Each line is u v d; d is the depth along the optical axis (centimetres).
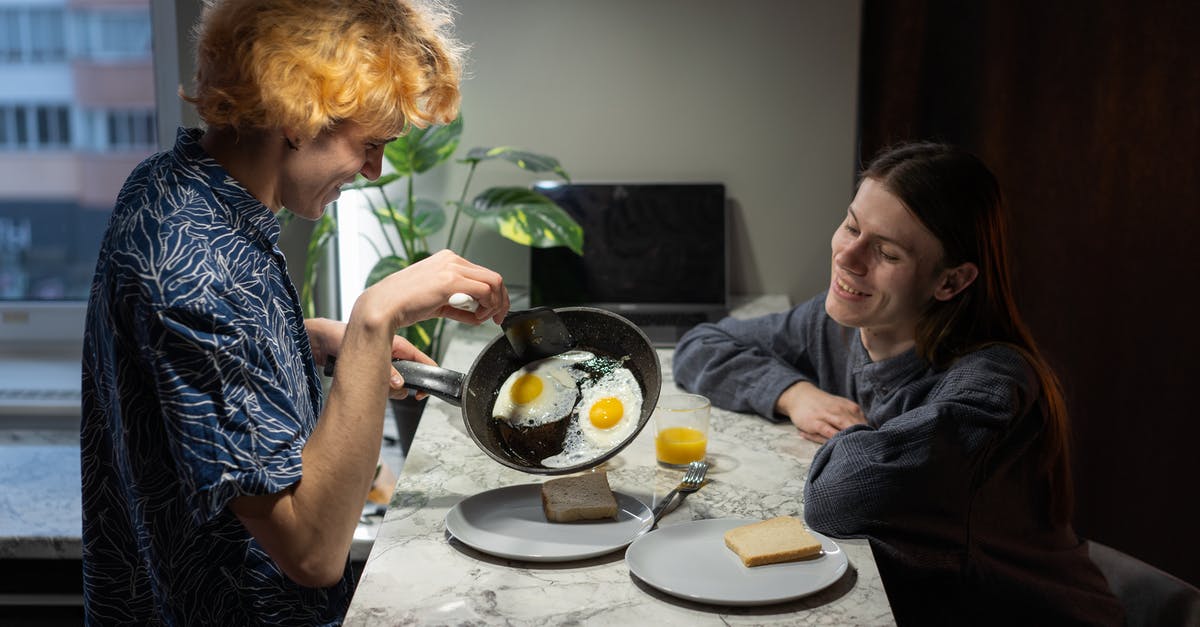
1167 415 243
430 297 103
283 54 91
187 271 89
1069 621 140
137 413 94
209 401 89
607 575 109
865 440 127
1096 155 229
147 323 88
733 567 109
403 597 104
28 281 237
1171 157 227
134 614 109
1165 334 238
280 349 99
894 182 139
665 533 116
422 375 124
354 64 93
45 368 235
